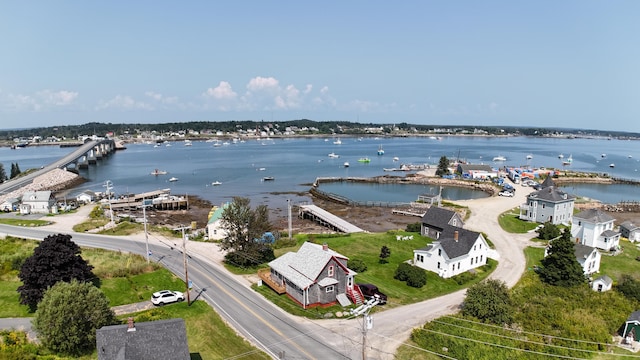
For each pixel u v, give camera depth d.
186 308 46.22
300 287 47.53
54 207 102.31
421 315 48.19
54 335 35.56
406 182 177.00
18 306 45.53
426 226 83.00
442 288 57.59
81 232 79.50
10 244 67.62
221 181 174.12
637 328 46.59
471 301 48.75
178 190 153.12
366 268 63.12
